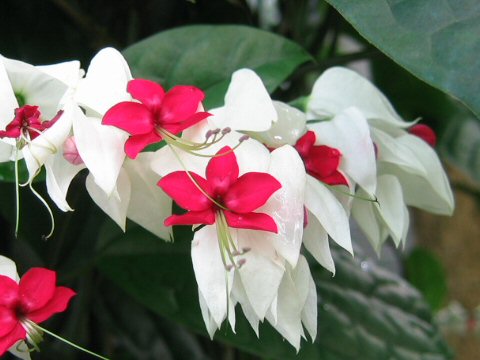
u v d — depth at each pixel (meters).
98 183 0.26
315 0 0.43
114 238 0.35
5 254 0.36
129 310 0.38
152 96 0.26
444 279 0.51
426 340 0.36
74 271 0.35
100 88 0.26
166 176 0.26
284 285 0.27
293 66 0.31
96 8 0.36
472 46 0.26
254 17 0.39
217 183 0.26
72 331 0.36
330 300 0.36
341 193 0.29
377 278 0.36
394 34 0.26
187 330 0.38
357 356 0.35
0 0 0.35
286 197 0.26
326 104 0.30
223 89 0.31
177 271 0.34
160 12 0.37
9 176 0.29
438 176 0.30
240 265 0.26
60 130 0.26
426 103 0.41
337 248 0.37
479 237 0.63
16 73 0.27
